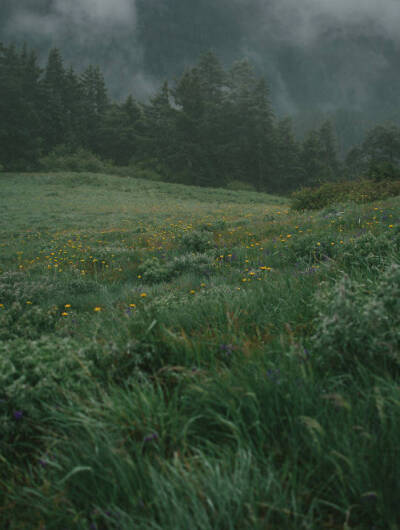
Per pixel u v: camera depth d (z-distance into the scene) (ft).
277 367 7.02
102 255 33.68
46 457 6.10
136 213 86.53
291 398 6.13
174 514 4.67
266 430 5.73
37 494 5.35
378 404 5.22
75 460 5.81
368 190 52.01
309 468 5.08
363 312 6.97
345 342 6.88
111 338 10.12
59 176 161.68
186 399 6.77
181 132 217.77
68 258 36.52
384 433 5.08
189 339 9.04
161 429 6.22
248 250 27.07
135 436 6.26
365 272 12.85
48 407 7.03
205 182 220.23
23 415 7.22
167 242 38.86
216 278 20.39
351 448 5.14
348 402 5.72
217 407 6.47
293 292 12.16
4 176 162.09
